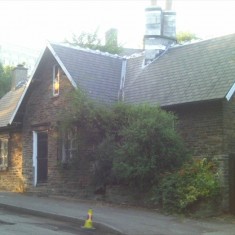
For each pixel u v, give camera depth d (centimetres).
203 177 1382
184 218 1316
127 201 1540
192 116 1573
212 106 1514
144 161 1432
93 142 1636
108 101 1806
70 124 1638
